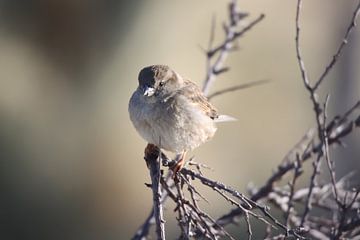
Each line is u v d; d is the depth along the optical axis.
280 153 18.23
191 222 5.91
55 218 15.88
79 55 16.55
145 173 17.05
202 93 7.86
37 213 15.72
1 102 15.73
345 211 6.64
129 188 16.89
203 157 17.81
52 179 16.05
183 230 5.84
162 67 7.51
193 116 7.50
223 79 18.22
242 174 18.00
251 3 18.92
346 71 18.88
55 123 16.25
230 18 8.88
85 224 16.31
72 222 16.08
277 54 18.73
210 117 7.98
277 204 7.90
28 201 15.62
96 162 16.64
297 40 6.91
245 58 18.41
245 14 8.84
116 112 16.94
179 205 5.92
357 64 18.91
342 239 6.66
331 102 18.81
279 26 18.88
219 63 8.59
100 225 16.47
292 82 18.67
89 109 16.69
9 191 15.43
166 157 7.15
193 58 17.84
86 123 16.62
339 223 6.91
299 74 18.73
